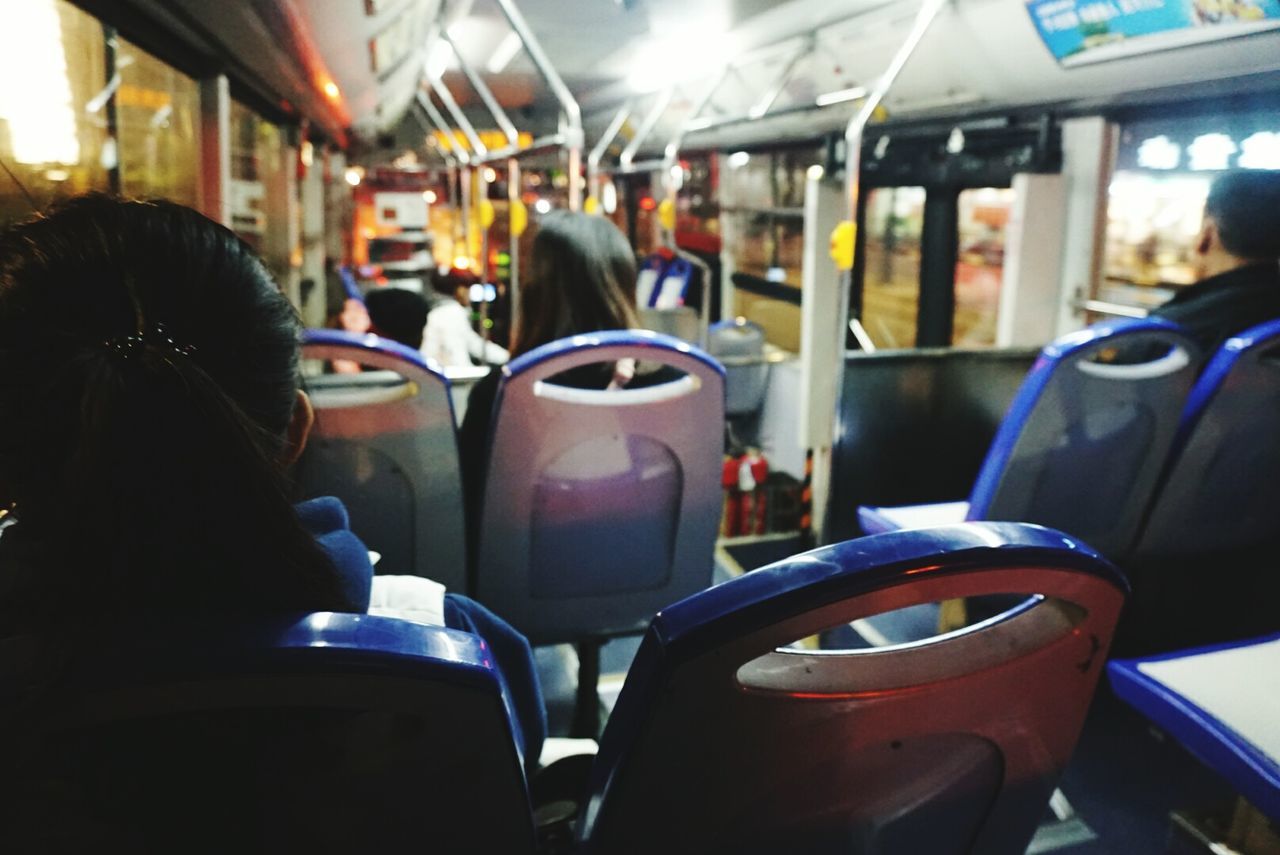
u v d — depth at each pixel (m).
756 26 4.39
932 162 4.51
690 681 0.66
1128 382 1.90
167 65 3.05
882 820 0.84
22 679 0.55
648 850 0.77
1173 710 1.22
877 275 5.35
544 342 2.02
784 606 0.64
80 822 0.62
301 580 0.67
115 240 0.63
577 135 3.08
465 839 0.71
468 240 6.71
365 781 0.66
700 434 1.84
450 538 1.94
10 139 1.87
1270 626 2.51
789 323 6.05
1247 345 1.90
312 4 2.73
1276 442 2.11
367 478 1.83
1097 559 0.73
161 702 0.57
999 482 1.97
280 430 0.72
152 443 0.62
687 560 2.02
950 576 0.68
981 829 0.90
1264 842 1.52
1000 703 0.79
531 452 1.77
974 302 4.56
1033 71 3.39
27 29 1.93
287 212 5.86
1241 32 2.51
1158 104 3.28
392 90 6.64
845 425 2.70
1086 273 3.70
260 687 0.58
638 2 4.45
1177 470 2.07
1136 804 2.12
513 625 2.04
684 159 7.77
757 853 0.81
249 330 0.67
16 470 0.63
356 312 5.00
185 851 0.66
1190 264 3.26
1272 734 1.15
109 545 0.61
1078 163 3.66
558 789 1.11
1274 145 2.84
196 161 3.41
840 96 3.06
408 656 0.59
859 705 0.73
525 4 4.79
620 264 1.99
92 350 0.61
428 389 1.75
